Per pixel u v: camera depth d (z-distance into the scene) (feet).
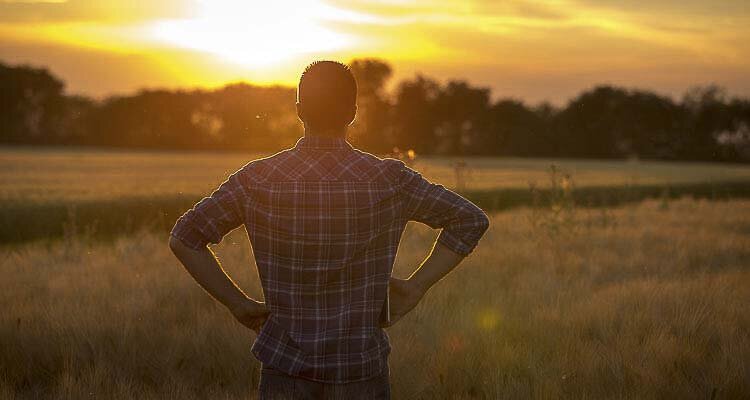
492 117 390.83
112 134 374.02
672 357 13.93
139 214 63.72
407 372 13.32
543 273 25.17
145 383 13.29
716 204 79.15
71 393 11.98
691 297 19.20
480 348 14.79
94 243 41.98
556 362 13.83
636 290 20.36
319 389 7.14
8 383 13.21
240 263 26.07
